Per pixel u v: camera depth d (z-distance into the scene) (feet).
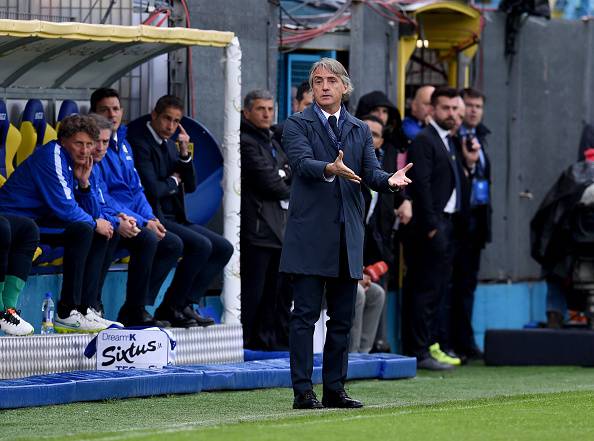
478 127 161.99
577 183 166.20
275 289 137.49
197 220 137.49
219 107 147.64
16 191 116.37
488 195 162.40
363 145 98.89
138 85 140.97
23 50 123.54
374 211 145.79
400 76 168.14
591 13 197.88
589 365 156.87
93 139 116.57
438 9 170.91
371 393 119.24
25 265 111.45
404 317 155.84
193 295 127.65
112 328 114.83
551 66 189.06
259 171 134.82
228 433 79.77
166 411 101.19
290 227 97.40
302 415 91.25
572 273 166.50
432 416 89.66
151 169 128.36
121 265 129.49
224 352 127.65
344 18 162.40
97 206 118.42
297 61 161.99
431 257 151.02
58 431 89.10
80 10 134.41
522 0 181.37
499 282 183.73
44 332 117.08
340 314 98.89
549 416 90.38
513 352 158.20
